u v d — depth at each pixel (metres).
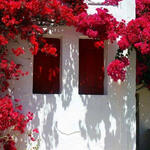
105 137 6.47
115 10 6.65
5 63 5.60
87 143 6.38
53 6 5.72
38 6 5.52
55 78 6.52
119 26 6.16
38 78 6.44
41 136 6.16
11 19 5.43
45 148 6.16
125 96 6.55
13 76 5.90
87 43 6.77
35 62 6.45
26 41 6.15
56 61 6.55
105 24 5.98
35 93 6.39
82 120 6.38
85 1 6.52
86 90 6.68
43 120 6.19
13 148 5.79
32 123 6.12
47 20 5.96
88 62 6.74
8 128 5.95
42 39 5.93
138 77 7.59
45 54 6.50
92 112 6.44
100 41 6.13
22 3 5.39
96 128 6.44
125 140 6.47
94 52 6.77
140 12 7.45
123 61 6.23
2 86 5.93
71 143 6.30
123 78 6.11
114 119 6.54
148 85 7.71
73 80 6.39
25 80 6.14
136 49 6.59
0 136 5.89
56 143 6.22
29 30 5.57
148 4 7.43
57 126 6.26
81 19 5.96
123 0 6.69
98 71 6.75
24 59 6.14
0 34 5.61
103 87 6.73
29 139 6.09
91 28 6.02
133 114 6.56
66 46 6.38
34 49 5.68
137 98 8.09
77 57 6.43
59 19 5.89
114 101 6.56
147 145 8.09
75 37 6.44
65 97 6.33
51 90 6.48
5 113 5.41
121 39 6.09
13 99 6.05
